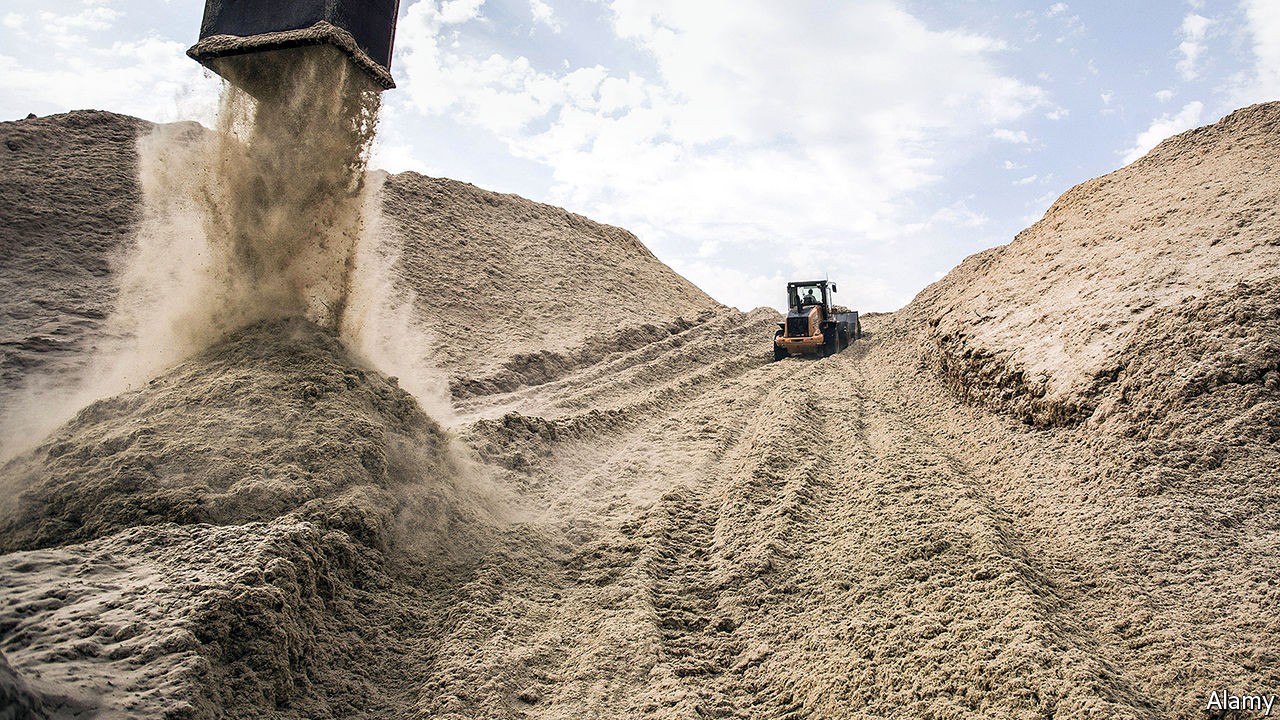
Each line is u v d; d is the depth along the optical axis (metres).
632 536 6.91
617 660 4.96
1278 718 3.99
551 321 17.89
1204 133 15.77
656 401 12.19
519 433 9.05
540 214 24.73
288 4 8.45
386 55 9.18
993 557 5.76
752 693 4.74
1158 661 4.58
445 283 17.77
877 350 15.88
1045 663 4.43
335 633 4.98
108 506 5.50
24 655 3.67
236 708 3.95
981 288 14.11
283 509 5.73
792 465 8.54
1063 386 8.41
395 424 7.35
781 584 5.93
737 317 21.55
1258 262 8.86
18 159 16.41
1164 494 6.28
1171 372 7.48
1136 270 10.12
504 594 5.82
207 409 6.68
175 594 4.31
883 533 6.48
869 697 4.45
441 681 4.68
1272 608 4.82
